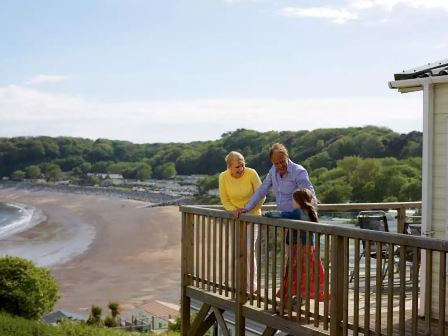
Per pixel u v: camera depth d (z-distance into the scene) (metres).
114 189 185.75
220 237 7.66
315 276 6.04
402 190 64.50
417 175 67.75
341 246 5.74
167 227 80.19
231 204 7.98
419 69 6.95
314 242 6.70
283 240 6.46
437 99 6.75
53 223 87.19
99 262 53.91
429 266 4.77
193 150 197.62
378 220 8.99
